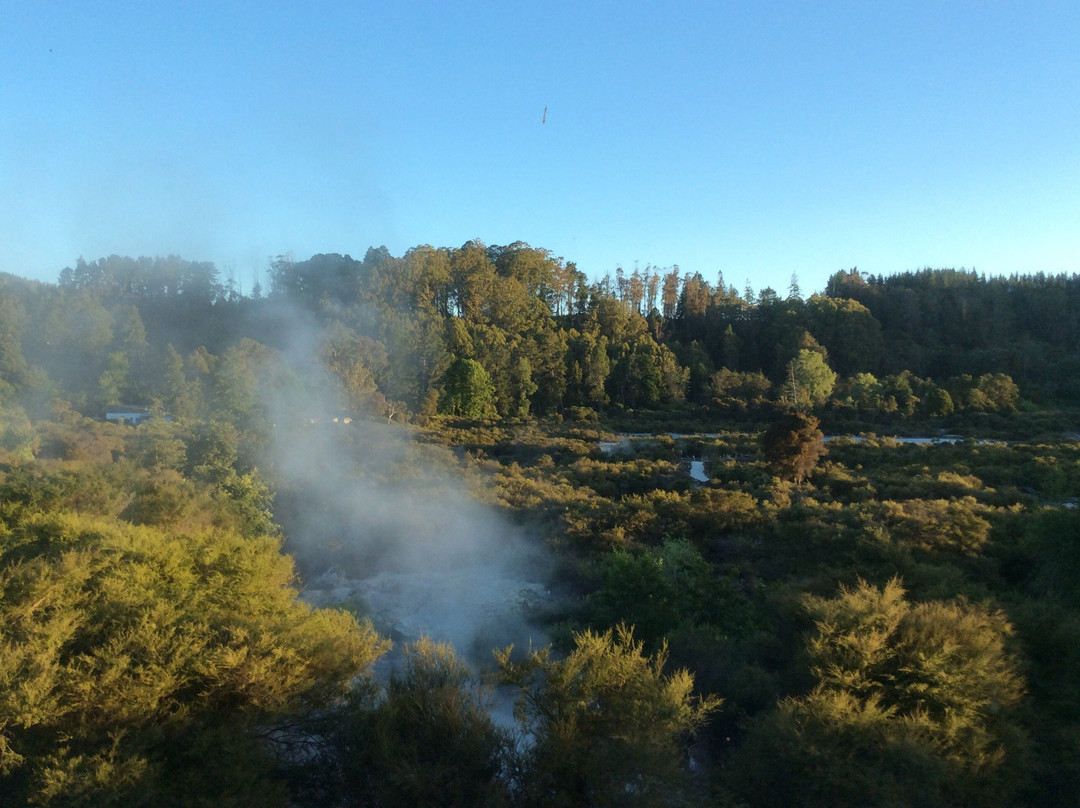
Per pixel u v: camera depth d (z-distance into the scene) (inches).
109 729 215.6
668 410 2365.9
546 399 2459.4
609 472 1145.4
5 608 257.1
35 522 386.3
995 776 245.0
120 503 573.6
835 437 1721.2
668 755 236.5
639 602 426.0
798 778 238.8
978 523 583.5
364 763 237.8
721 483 1065.5
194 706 236.5
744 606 436.1
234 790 209.6
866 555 502.3
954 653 271.4
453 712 248.4
